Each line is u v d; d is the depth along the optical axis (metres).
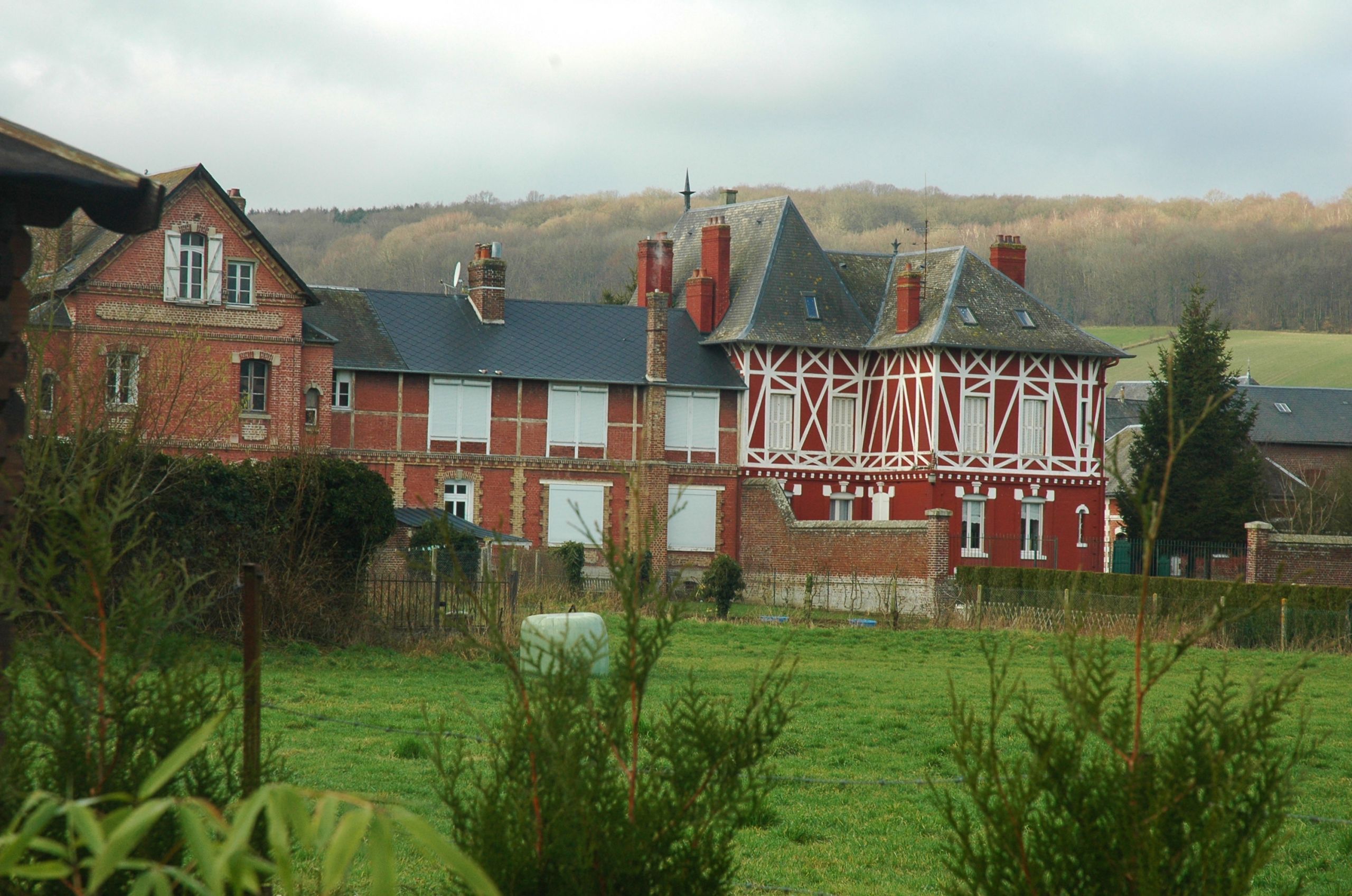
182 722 7.11
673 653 29.91
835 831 13.33
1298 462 93.25
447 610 27.30
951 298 57.44
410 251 144.75
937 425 55.75
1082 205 184.62
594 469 54.38
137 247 44.84
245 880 3.32
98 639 7.04
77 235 46.84
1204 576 56.28
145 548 22.38
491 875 6.61
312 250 149.88
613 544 7.14
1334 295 164.75
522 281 142.12
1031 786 6.72
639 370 55.59
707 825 6.99
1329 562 45.22
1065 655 7.18
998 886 6.79
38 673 6.86
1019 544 56.62
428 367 52.19
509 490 53.31
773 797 14.88
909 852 12.52
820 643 33.69
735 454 56.88
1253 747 6.60
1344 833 13.61
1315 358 143.75
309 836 3.28
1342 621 35.69
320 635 26.17
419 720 18.45
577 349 55.50
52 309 17.08
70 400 17.03
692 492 55.72
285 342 47.19
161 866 3.39
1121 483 7.00
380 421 51.78
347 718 18.50
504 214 159.88
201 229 45.72
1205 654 31.81
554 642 7.08
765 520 55.69
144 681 7.25
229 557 24.91
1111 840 6.56
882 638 35.00
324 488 26.55
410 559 27.41
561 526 53.91
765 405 57.28
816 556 53.09
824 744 18.39
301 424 47.38
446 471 52.47
